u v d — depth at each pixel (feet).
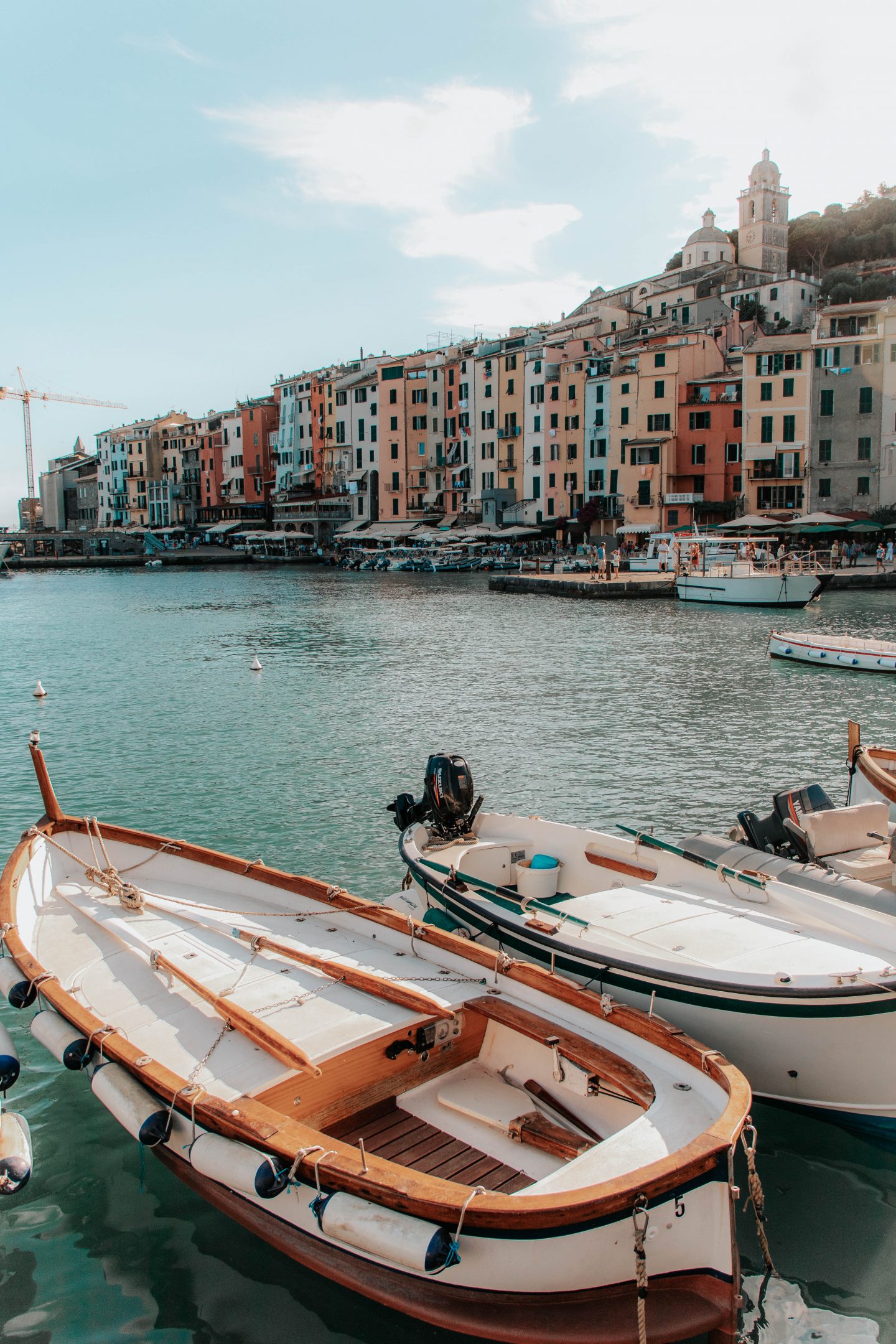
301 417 412.98
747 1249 22.70
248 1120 21.26
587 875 35.63
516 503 322.34
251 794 60.18
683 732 76.33
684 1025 26.17
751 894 30.48
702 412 261.65
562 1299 18.58
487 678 104.06
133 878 36.81
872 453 231.09
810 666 109.40
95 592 279.08
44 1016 26.30
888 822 33.42
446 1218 18.20
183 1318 21.17
